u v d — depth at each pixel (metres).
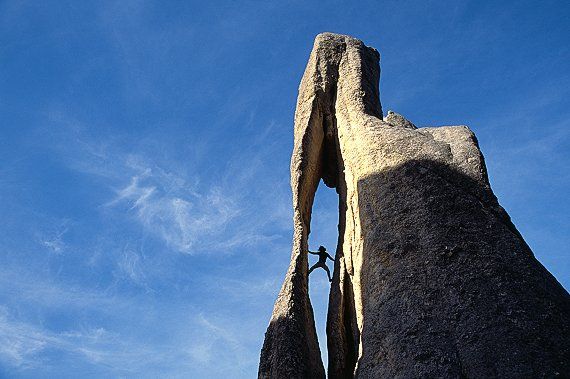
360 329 20.27
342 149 24.03
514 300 16.66
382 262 18.73
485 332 16.17
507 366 15.48
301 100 26.09
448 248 18.05
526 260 17.66
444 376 15.77
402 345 16.70
